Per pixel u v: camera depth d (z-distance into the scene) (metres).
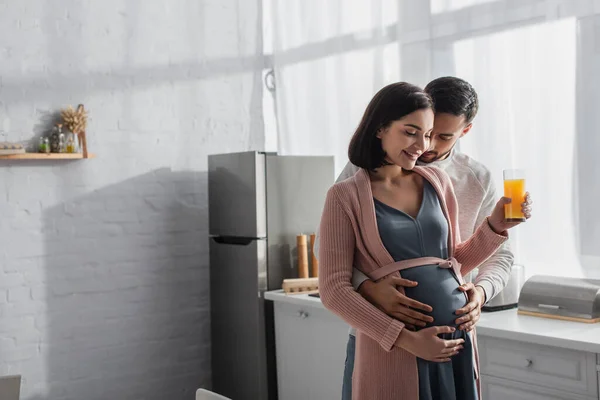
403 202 1.58
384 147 1.55
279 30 4.30
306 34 4.11
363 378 1.55
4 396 2.08
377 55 3.65
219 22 4.25
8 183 3.62
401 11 3.49
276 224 3.69
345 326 3.19
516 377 2.43
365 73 3.75
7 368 3.62
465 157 1.96
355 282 1.58
